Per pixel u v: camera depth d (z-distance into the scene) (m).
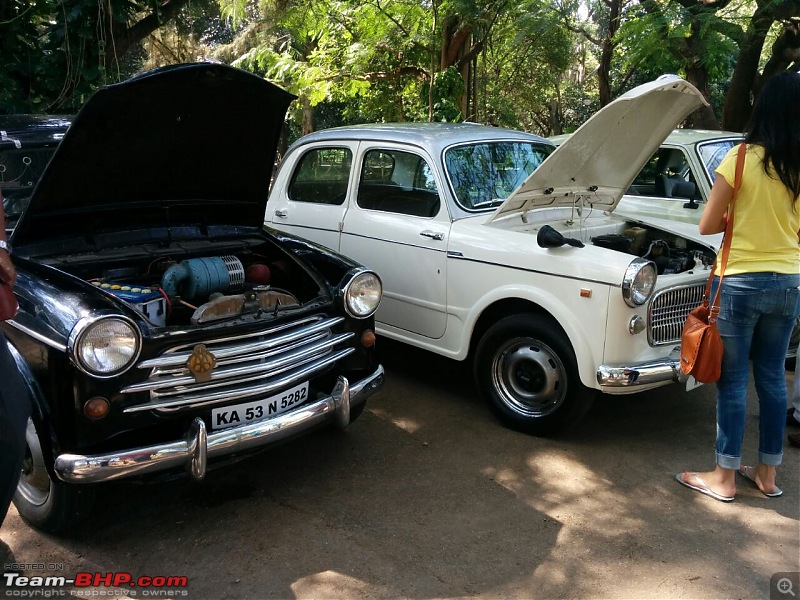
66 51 7.07
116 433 2.83
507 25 10.79
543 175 4.34
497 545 3.18
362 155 5.07
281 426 3.17
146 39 8.91
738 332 3.37
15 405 2.57
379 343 5.93
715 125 9.49
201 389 3.02
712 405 4.76
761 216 3.24
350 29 10.95
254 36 12.91
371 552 3.12
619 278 3.71
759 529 3.33
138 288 3.29
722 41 8.24
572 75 19.97
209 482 3.71
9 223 3.72
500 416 4.36
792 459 4.06
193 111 3.44
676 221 5.71
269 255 4.09
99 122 3.18
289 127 17.50
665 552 3.14
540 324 4.06
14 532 3.24
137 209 3.78
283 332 3.28
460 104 10.35
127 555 3.08
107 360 2.72
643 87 3.91
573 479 3.78
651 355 3.93
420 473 3.83
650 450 4.12
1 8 6.94
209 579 2.92
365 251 4.98
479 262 4.29
